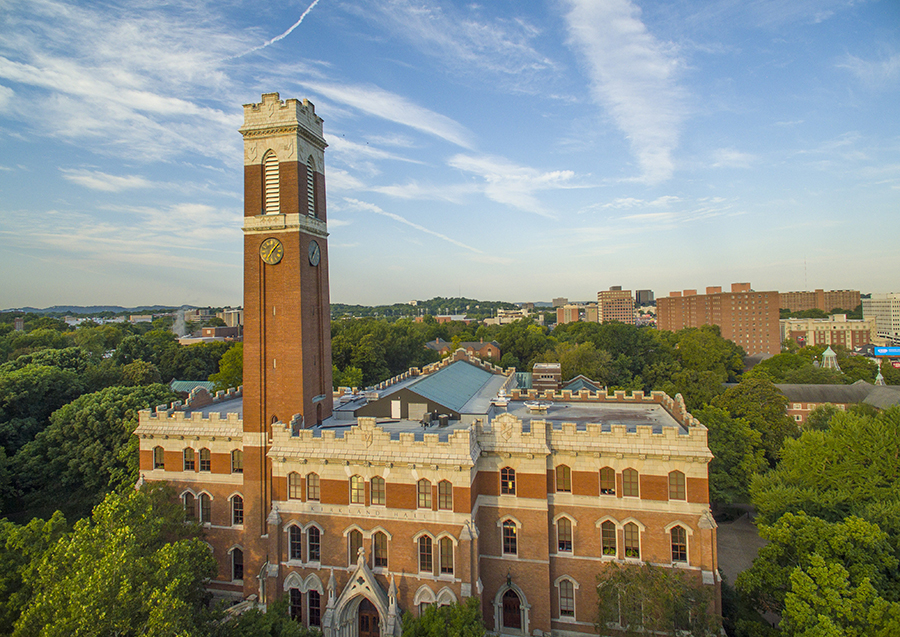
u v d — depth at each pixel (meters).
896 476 47.00
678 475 42.16
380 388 68.56
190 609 30.25
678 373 106.38
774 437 75.94
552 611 43.75
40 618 27.42
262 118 48.19
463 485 41.19
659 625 37.78
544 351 167.12
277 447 44.75
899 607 30.48
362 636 43.09
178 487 51.78
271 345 48.53
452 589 40.88
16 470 60.34
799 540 37.00
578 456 43.53
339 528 43.53
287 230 47.97
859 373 134.25
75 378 80.56
